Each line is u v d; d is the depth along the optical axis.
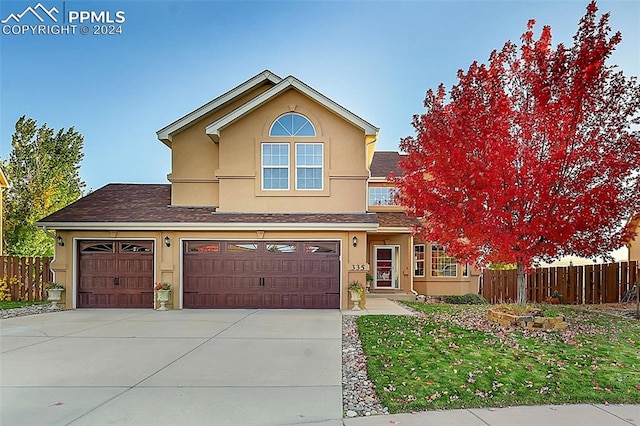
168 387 5.70
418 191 10.04
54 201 26.70
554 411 4.75
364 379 6.06
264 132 14.32
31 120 27.94
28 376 6.20
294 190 14.25
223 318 11.59
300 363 6.91
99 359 7.18
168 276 13.70
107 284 13.91
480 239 9.43
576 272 14.65
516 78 9.74
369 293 17.95
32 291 15.52
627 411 4.75
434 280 18.92
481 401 5.05
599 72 8.77
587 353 7.09
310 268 13.68
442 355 7.02
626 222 9.51
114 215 13.95
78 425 4.44
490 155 8.99
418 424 4.40
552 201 8.86
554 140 9.04
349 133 14.32
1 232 19.80
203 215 13.99
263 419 4.60
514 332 8.84
